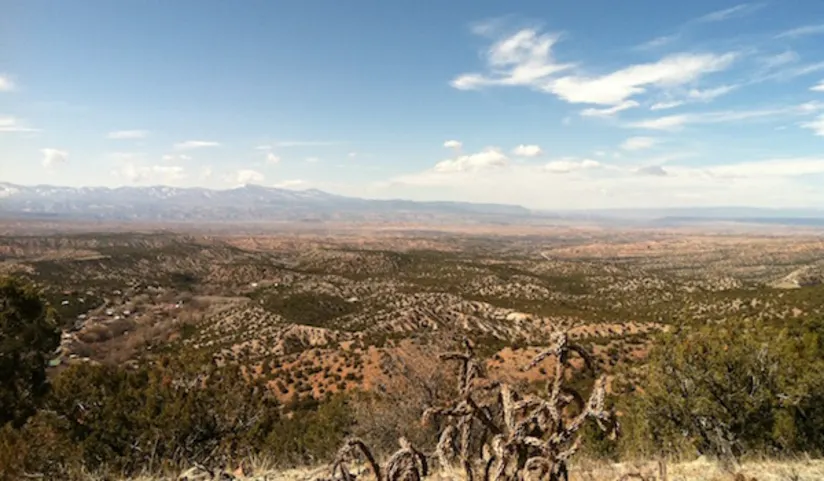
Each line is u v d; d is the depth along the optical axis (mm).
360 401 14867
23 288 13445
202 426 10656
